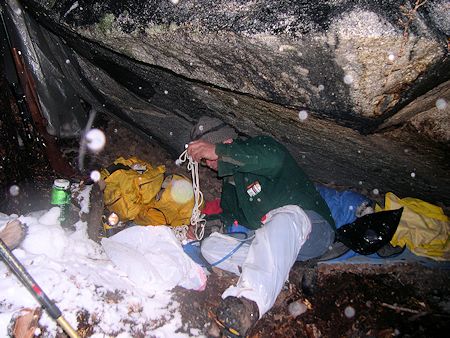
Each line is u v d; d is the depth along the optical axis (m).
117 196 2.91
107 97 3.50
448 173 2.71
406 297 3.02
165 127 3.66
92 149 3.90
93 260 2.56
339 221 3.30
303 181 2.92
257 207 2.84
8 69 3.11
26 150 3.13
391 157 2.75
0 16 2.90
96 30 2.25
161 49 2.18
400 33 1.61
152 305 2.39
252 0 1.82
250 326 2.22
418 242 3.25
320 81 1.93
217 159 2.69
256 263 2.43
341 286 3.01
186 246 2.93
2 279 2.08
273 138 3.09
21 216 2.50
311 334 2.62
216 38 1.91
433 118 2.21
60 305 2.09
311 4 1.72
